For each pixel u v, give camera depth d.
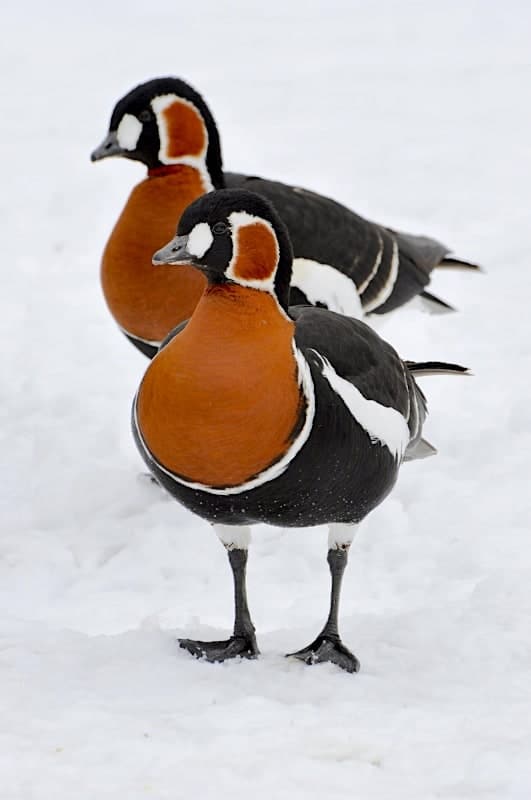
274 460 8.39
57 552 12.12
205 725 7.84
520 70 29.34
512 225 20.22
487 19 34.53
